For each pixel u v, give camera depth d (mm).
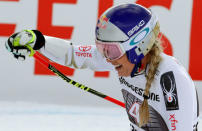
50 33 18578
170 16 18531
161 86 5836
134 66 6312
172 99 5633
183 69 5969
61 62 7930
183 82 5621
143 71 6363
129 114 7207
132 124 7316
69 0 18453
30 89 18500
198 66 18500
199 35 18469
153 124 6562
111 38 5770
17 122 15164
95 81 18422
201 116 17312
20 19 18500
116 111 17703
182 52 18562
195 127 6422
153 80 6031
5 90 18516
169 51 18547
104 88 18453
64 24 18547
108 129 14531
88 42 18656
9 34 18500
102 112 17391
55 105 18234
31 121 15383
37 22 18500
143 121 6305
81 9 18516
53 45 7730
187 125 5586
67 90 18469
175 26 18531
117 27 5738
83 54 7789
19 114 16422
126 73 6383
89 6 18516
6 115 16172
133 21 5781
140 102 6723
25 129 14180
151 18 5988
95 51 7727
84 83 18438
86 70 18391
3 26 18438
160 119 6359
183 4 18469
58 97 18484
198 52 18484
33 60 18391
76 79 18406
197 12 18438
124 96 7164
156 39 6238
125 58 5988
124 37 5754
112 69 7703
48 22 18531
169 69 5781
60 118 16047
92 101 18531
